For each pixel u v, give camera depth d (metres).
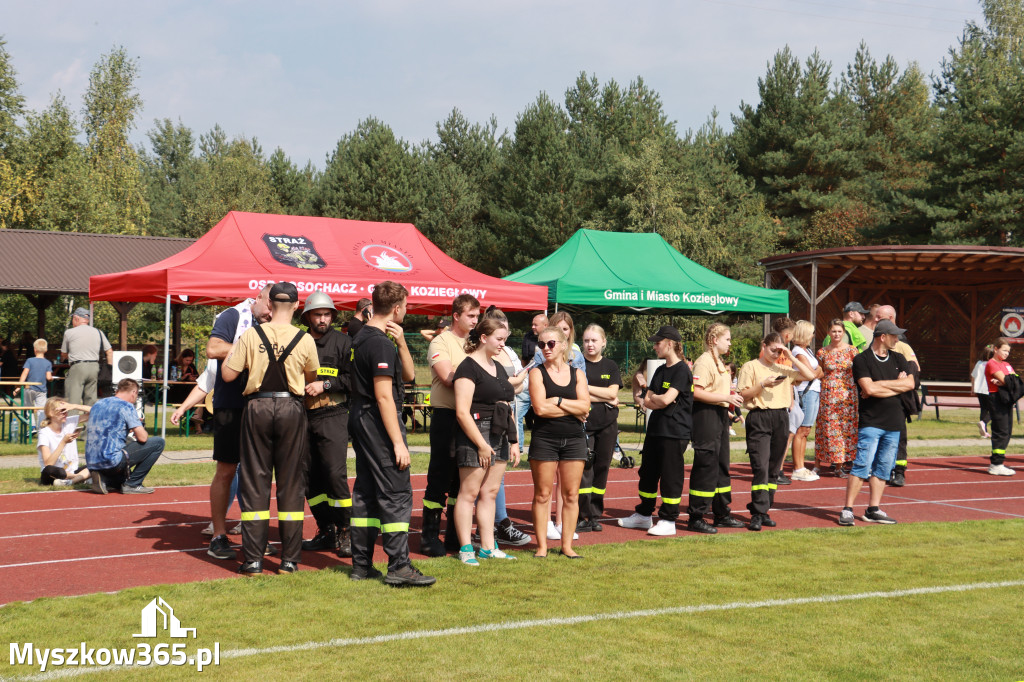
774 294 19.09
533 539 8.06
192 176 63.28
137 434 10.16
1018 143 36.19
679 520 9.14
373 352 6.19
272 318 6.64
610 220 44.56
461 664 4.62
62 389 20.19
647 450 8.47
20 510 9.12
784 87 51.81
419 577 6.18
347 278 15.27
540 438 7.11
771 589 6.22
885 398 8.80
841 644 5.04
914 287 31.59
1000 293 30.66
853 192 49.72
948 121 39.94
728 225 44.78
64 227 40.19
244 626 5.22
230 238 15.77
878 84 55.50
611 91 53.75
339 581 6.28
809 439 17.39
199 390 8.47
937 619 5.55
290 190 62.94
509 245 47.50
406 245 17.55
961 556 7.35
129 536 7.90
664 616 5.53
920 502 10.49
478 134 60.72
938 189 39.78
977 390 17.67
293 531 6.55
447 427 7.14
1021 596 6.10
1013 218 37.09
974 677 4.55
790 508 9.97
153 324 37.72
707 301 18.42
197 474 11.38
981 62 41.28
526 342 9.65
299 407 6.57
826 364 11.96
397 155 52.81
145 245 28.88
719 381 8.41
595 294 17.61
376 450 6.22
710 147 51.53
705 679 4.47
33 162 42.19
